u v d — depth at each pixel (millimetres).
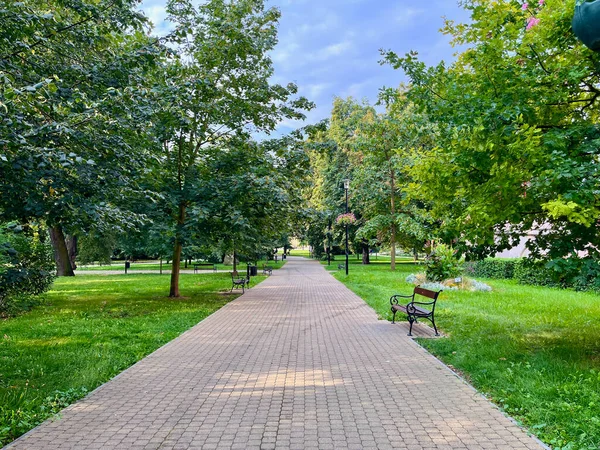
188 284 22500
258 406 4988
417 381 5910
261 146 16547
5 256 8711
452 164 7332
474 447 3900
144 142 12164
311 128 17078
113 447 3965
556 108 7367
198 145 16031
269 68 16938
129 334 9242
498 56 7066
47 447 3969
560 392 5039
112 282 24047
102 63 9234
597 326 9188
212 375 6254
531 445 3934
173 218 15367
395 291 16969
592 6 1309
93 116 7254
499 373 5906
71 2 8508
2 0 7047
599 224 6254
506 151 6367
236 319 11328
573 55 7004
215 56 15570
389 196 32844
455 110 7293
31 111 6039
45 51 9125
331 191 42375
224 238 16531
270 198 13781
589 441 3883
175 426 4430
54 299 15914
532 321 9945
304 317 11625
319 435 4180
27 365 6672
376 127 32438
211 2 16156
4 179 6836
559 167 5730
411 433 4207
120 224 9320
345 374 6266
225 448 3926
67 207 7719
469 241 7156
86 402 5164
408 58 8047
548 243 7004
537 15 6875
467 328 9328
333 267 40969
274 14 17094
